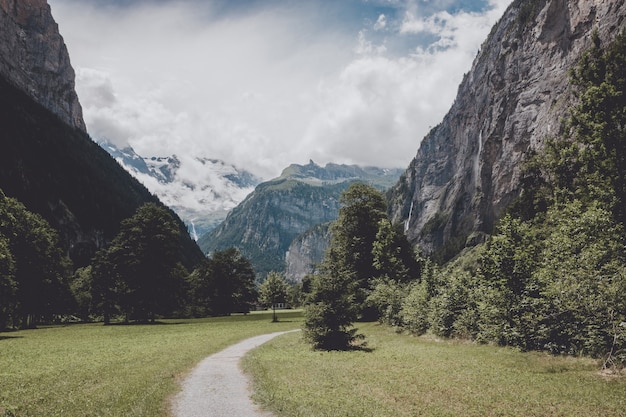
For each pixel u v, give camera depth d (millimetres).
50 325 79312
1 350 31344
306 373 19438
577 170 36750
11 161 156375
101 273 77625
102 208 194875
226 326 57312
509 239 27188
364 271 59719
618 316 19031
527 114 164250
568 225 24844
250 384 17125
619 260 20984
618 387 15180
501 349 25672
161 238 71625
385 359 24328
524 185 51125
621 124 30922
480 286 30938
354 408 13047
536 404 13609
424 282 38594
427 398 14602
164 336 42281
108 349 31156
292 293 152500
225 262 108188
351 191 62938
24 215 62875
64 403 14086
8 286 52125
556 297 21984
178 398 14688
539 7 174875
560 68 151500
